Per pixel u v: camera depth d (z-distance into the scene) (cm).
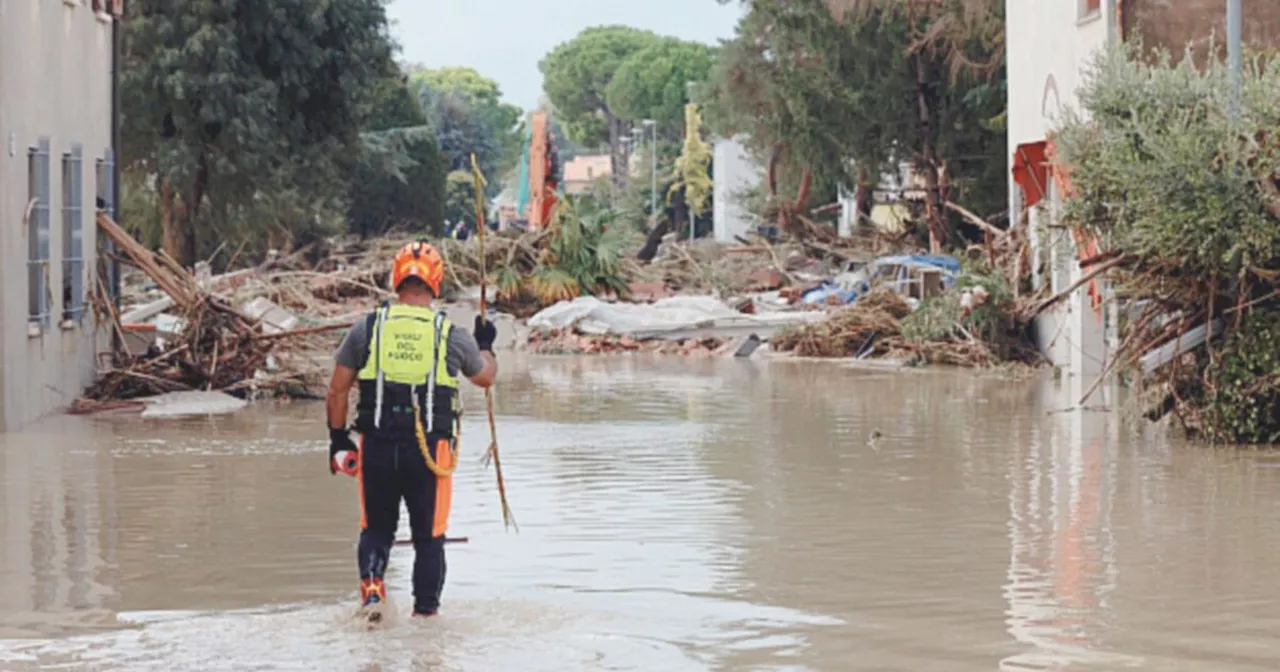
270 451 2311
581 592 1284
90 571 1392
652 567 1392
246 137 7081
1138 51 2558
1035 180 4016
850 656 1072
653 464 2133
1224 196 2188
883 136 7012
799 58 7244
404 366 1185
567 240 5903
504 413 2917
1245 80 2272
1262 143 2231
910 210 7262
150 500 1825
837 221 10206
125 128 7162
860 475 2008
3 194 2523
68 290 3003
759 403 3105
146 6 7144
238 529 1617
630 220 6981
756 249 6769
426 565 1187
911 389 3416
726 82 7694
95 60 3219
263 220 7456
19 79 2609
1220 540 1522
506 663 1051
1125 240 2289
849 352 4584
